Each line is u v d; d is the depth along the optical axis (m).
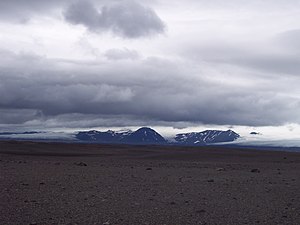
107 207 14.39
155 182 21.48
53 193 17.20
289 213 13.90
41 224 11.92
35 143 78.94
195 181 22.27
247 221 12.68
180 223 12.28
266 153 64.56
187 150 72.38
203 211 13.95
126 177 23.73
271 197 17.11
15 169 27.84
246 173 28.12
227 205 15.16
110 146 84.75
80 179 22.25
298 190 19.30
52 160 41.91
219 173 27.66
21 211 13.56
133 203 15.20
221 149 76.94
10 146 68.56
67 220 12.41
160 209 14.21
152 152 65.31
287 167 35.50
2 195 16.47
